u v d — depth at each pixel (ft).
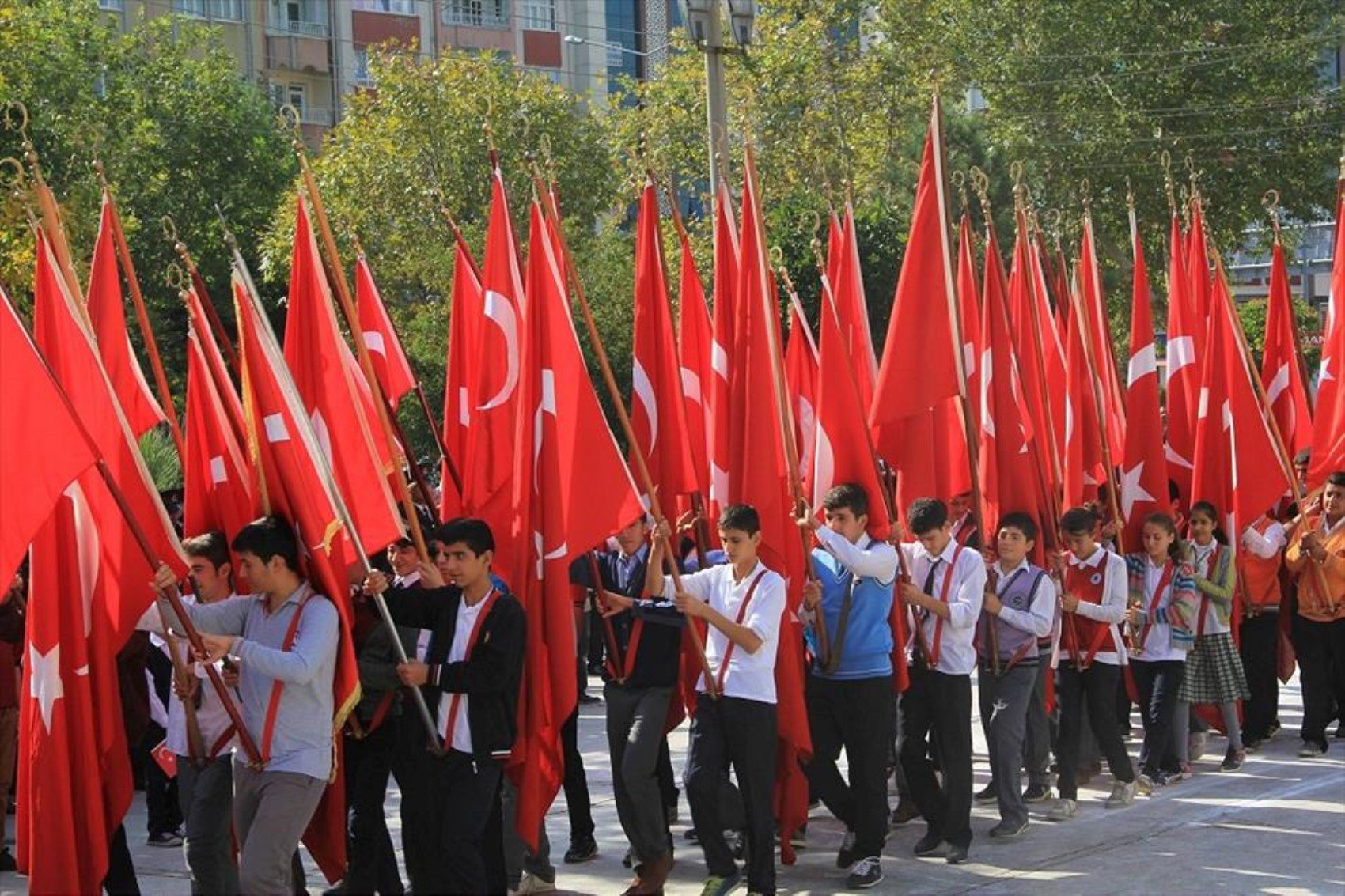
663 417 32.86
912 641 31.32
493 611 23.75
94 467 23.07
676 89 103.76
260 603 23.47
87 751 23.09
